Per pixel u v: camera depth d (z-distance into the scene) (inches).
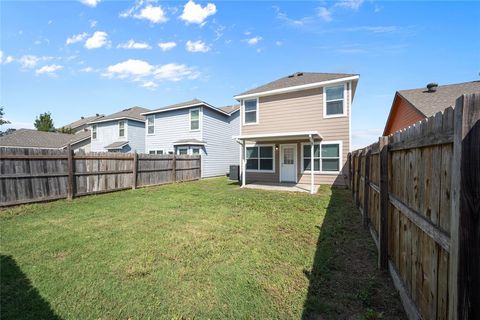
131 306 93.8
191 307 93.0
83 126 1389.0
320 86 443.5
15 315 88.6
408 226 86.8
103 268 124.2
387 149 117.3
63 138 989.2
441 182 58.2
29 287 106.7
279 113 486.3
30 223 205.2
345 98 425.1
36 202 275.3
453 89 431.2
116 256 138.3
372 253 139.6
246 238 167.0
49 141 917.2
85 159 332.5
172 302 96.2
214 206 272.7
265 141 498.6
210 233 178.1
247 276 115.3
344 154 426.9
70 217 224.7
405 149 91.0
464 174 44.0
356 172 269.1
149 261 131.6
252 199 313.4
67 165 308.7
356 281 109.0
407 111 467.8
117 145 758.5
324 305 92.1
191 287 106.6
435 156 62.7
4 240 163.9
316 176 449.4
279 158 488.4
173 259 134.3
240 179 525.7
